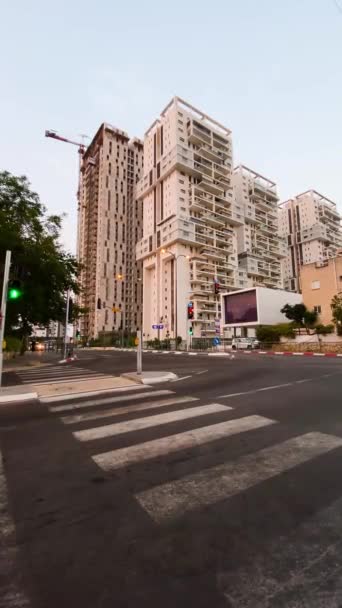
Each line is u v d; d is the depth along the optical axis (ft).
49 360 82.17
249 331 171.83
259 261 297.12
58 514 8.14
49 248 67.77
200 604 5.16
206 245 241.55
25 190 67.36
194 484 9.61
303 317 115.96
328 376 32.40
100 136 362.94
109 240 333.21
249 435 13.99
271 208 334.85
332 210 401.70
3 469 11.18
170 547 6.68
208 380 31.81
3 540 7.07
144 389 27.81
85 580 5.80
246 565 6.08
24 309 71.51
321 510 7.98
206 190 259.60
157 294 251.60
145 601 5.26
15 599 5.39
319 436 13.67
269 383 28.32
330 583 5.59
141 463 11.34
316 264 115.96
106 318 318.45
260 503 8.41
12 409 21.77
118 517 7.93
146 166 280.72
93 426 16.37
